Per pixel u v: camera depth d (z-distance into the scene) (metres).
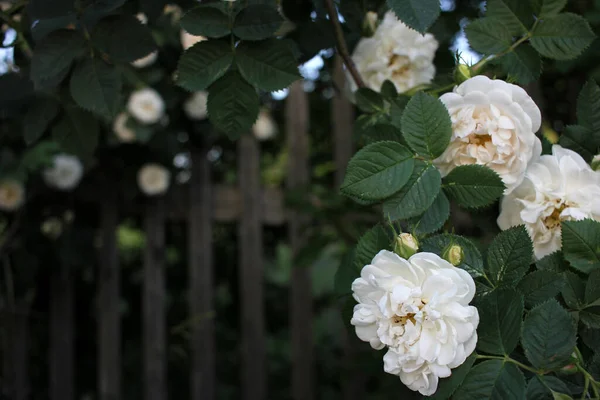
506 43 0.66
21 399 1.49
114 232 1.54
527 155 0.59
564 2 0.65
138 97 1.36
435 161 0.60
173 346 1.64
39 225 1.49
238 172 1.60
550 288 0.58
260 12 0.65
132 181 1.51
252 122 0.67
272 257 1.85
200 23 0.66
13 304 1.45
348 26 0.81
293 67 0.66
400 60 0.75
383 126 0.65
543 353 0.55
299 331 1.60
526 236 0.58
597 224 0.59
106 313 1.54
